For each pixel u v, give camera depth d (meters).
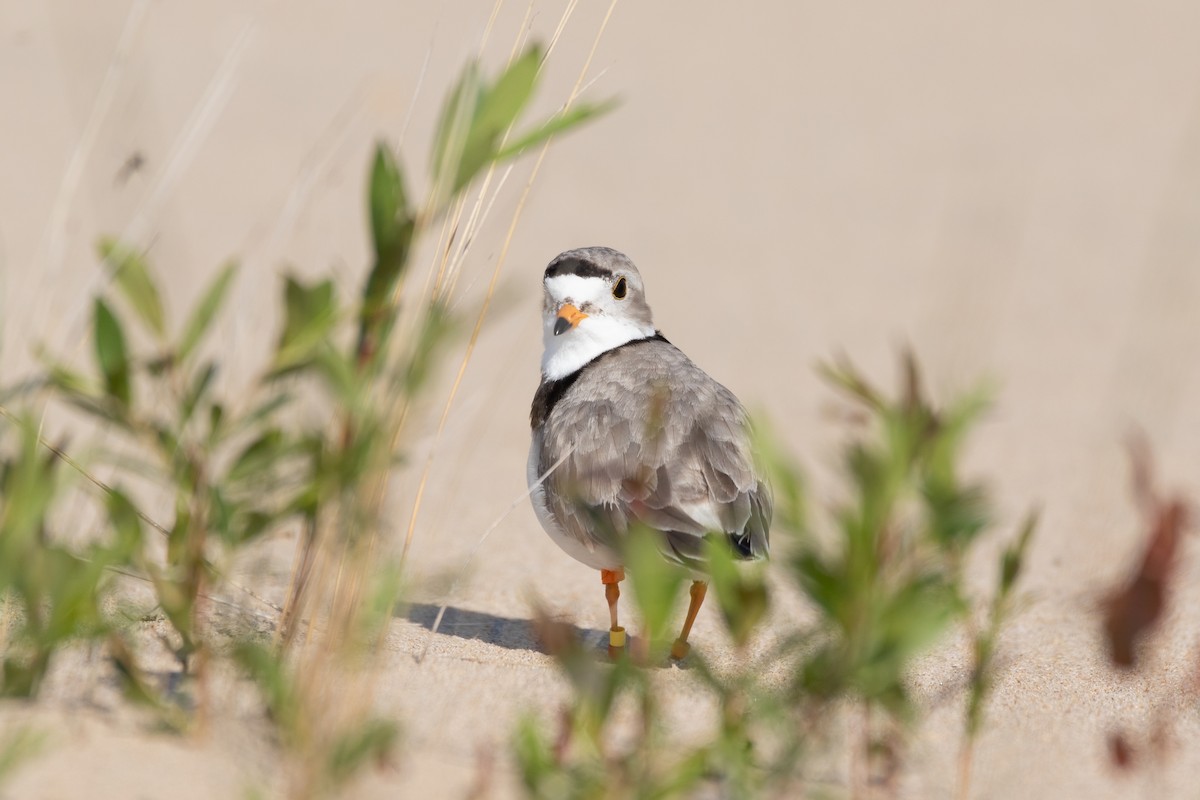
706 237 25.06
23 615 8.26
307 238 19.47
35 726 7.12
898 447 5.93
